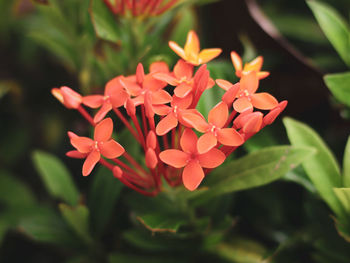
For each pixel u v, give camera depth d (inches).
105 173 14.8
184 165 12.3
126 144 14.6
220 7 16.3
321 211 14.4
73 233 15.7
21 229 15.5
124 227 15.6
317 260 14.0
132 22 15.2
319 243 13.9
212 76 14.6
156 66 13.6
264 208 15.6
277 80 15.8
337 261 13.8
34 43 19.0
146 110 12.4
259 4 18.4
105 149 12.5
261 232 15.6
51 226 15.8
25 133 19.0
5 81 18.6
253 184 13.2
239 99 12.7
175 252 14.8
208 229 14.3
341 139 16.1
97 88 16.4
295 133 13.6
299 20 17.9
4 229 16.2
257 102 12.7
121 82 13.0
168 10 15.1
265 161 13.1
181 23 16.0
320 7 14.5
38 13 19.0
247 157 13.3
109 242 15.7
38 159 16.0
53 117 19.3
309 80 15.4
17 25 18.9
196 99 12.8
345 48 14.5
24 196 17.8
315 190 14.2
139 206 14.4
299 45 18.0
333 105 15.5
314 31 17.7
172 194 13.7
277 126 15.4
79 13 16.1
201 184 13.6
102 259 15.7
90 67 16.4
